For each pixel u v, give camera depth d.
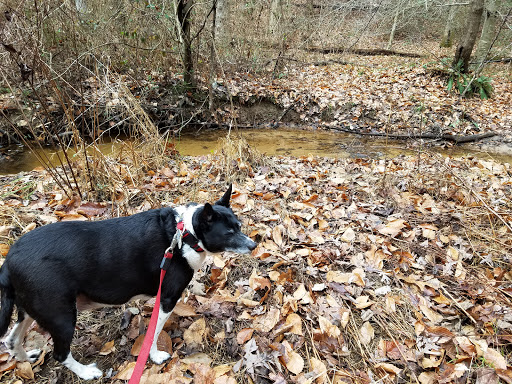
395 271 3.29
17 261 2.02
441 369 2.45
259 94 9.19
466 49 9.86
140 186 4.43
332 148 7.61
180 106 8.28
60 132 6.74
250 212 4.09
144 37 7.91
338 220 4.00
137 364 1.99
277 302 2.91
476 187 4.73
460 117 8.58
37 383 2.35
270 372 2.40
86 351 2.56
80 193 4.02
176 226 2.32
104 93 4.93
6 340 2.30
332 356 2.55
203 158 5.67
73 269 2.07
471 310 2.89
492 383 2.31
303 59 11.93
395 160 6.23
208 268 3.26
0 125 6.46
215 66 8.91
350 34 15.62
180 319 2.81
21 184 4.42
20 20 3.80
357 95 9.41
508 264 3.36
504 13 13.85
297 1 14.67
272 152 7.30
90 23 7.05
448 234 3.80
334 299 2.96
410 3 12.83
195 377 2.34
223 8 9.88
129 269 2.22
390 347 2.59
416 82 10.27
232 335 2.68
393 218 4.03
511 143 7.70
